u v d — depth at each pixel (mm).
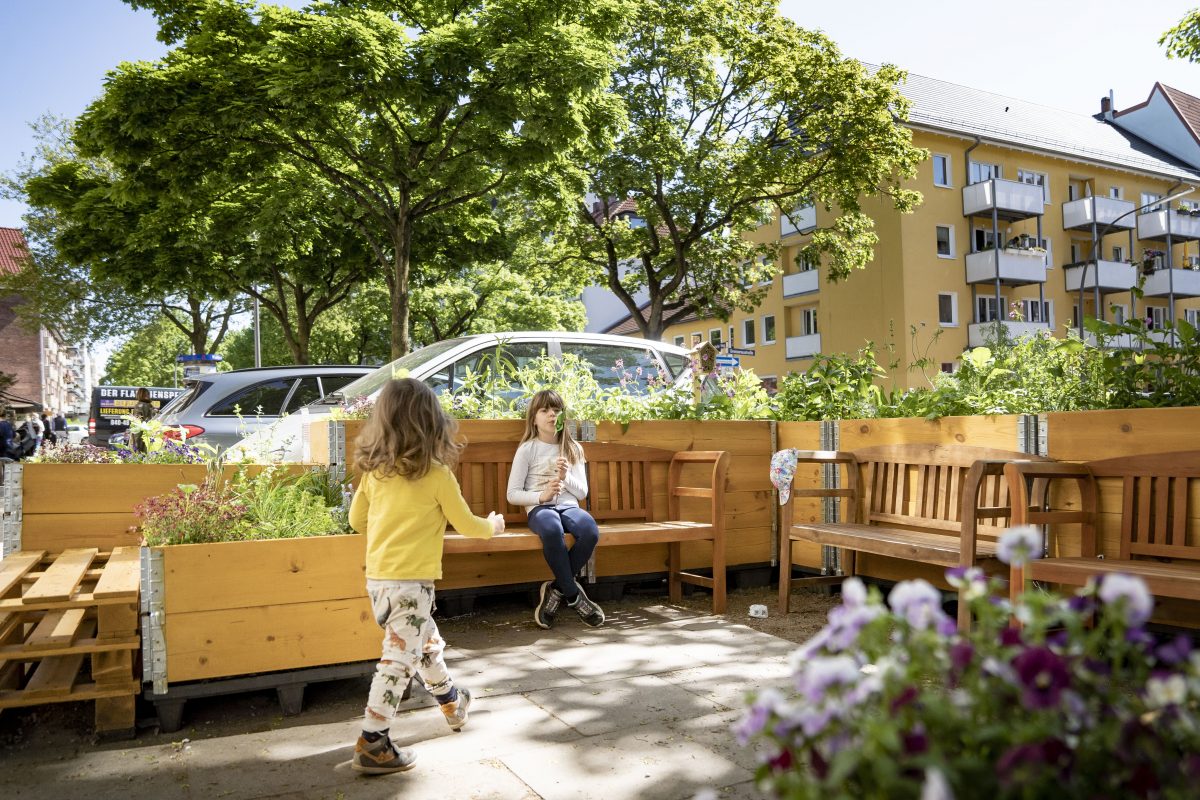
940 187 35250
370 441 3475
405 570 3418
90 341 32938
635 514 6613
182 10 15633
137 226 20719
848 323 35656
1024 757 1271
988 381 6027
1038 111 42344
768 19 25219
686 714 3941
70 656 4055
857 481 6312
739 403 7680
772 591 6953
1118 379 5199
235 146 15219
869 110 24375
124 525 5117
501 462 6211
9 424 20734
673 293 27281
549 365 7352
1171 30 14875
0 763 3482
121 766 3434
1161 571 3959
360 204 16750
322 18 13453
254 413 10234
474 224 22312
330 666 4125
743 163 24703
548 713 3982
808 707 1413
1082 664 1448
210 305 33688
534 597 6344
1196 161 45906
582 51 14516
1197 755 1356
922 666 1481
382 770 3316
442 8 16172
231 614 3932
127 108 14086
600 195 25422
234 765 3432
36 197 21750
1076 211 38781
